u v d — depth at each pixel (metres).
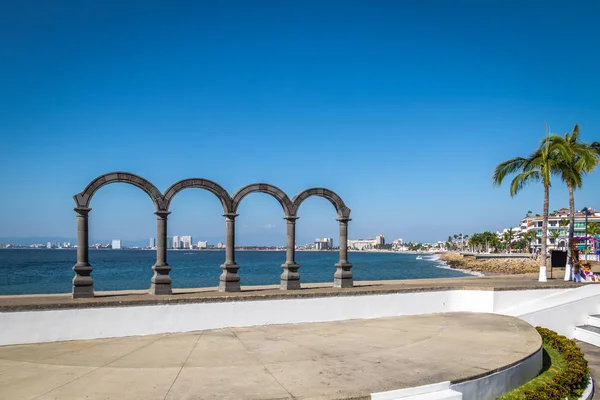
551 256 22.41
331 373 8.80
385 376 8.53
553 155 22.19
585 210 44.72
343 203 17.33
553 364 11.63
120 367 9.36
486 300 17.20
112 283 50.78
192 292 15.24
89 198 13.52
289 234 16.56
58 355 10.44
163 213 14.52
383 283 20.31
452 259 144.38
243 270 83.81
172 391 7.77
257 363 9.61
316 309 15.04
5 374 8.90
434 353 10.38
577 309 17.38
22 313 11.68
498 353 10.32
